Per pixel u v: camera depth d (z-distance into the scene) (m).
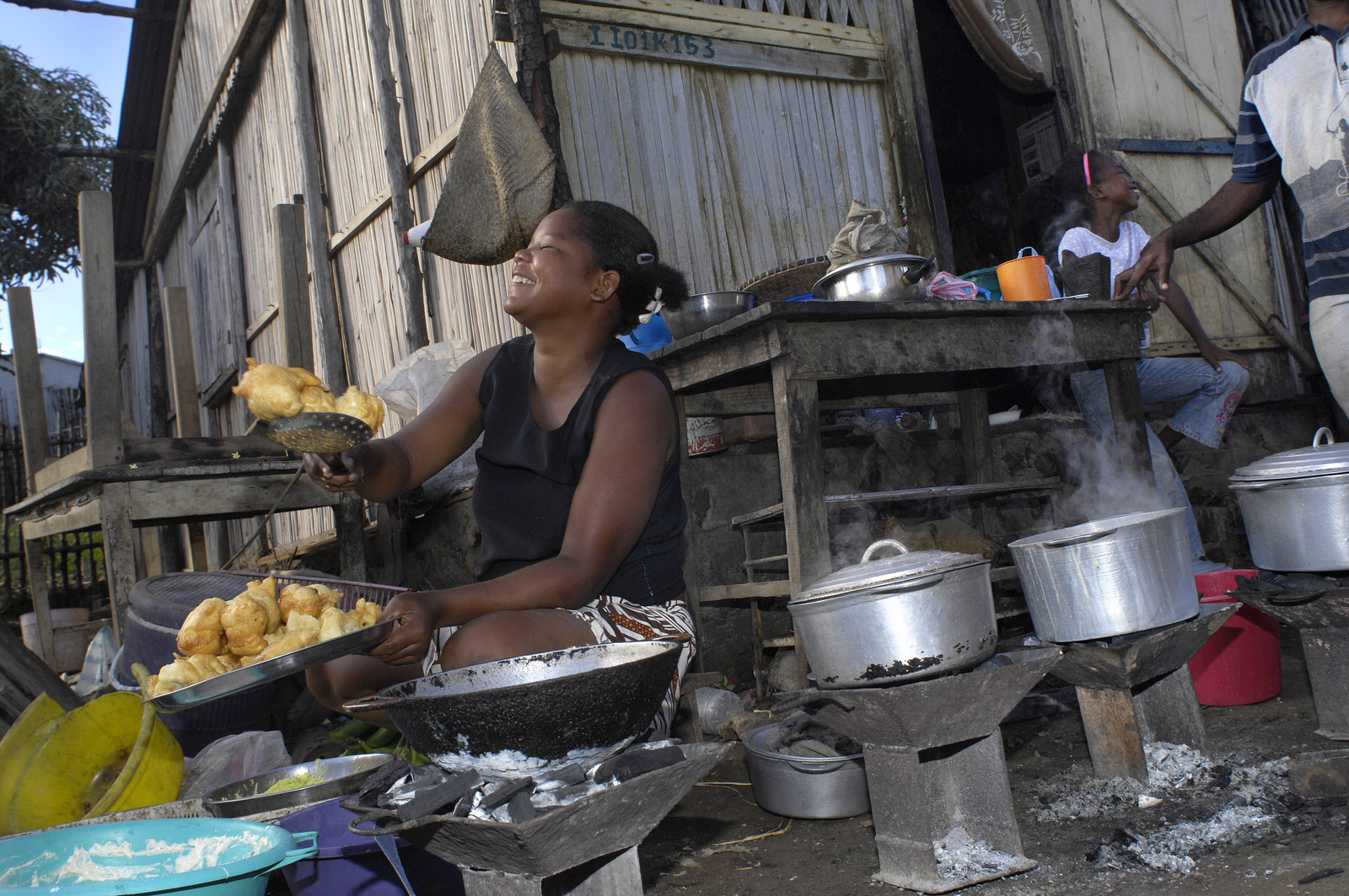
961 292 3.51
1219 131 6.11
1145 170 5.79
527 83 4.16
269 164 8.00
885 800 1.94
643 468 1.89
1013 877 1.86
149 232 12.89
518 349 2.26
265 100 8.00
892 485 4.57
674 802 1.49
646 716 1.52
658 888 2.02
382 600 3.14
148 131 12.15
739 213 4.92
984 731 1.93
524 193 4.05
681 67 4.86
